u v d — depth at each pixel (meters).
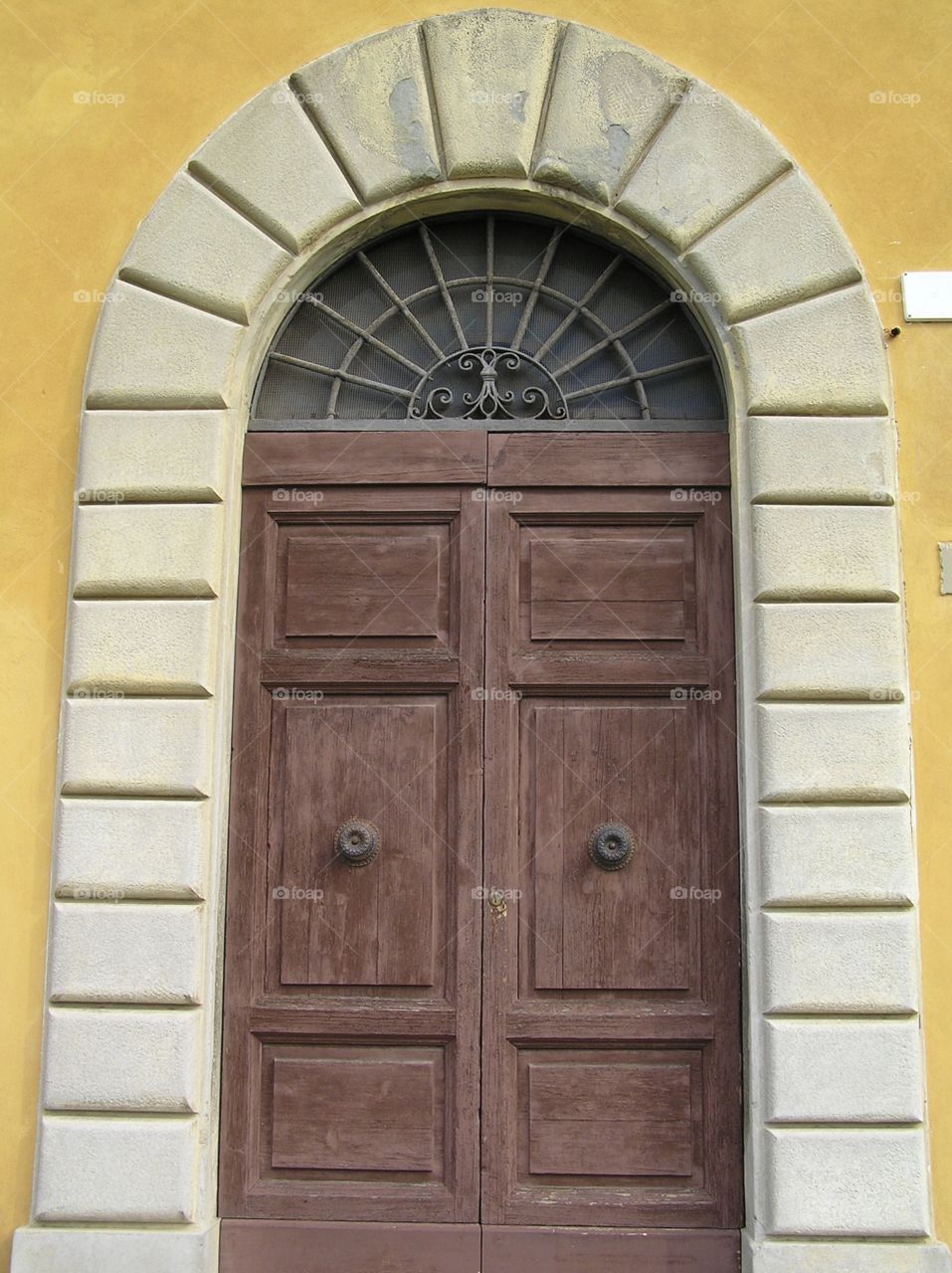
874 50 4.01
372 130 3.97
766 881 3.59
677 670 3.85
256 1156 3.69
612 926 3.75
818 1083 3.49
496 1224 3.62
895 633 3.68
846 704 3.66
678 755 3.82
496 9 4.01
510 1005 3.72
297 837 3.82
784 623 3.69
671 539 3.93
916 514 3.79
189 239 3.93
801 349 3.81
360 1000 3.75
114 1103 3.54
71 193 4.02
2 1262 3.54
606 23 4.04
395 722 3.87
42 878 3.72
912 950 3.54
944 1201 3.48
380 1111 3.70
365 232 4.05
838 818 3.60
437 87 3.98
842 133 3.98
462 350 4.05
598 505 3.94
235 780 3.85
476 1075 3.69
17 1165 3.59
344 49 4.00
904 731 3.64
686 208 3.89
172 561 3.78
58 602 3.84
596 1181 3.66
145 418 3.85
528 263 4.12
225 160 3.95
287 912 3.79
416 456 3.97
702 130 3.92
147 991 3.59
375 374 4.11
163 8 4.09
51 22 4.11
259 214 3.94
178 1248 3.49
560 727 3.85
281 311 4.01
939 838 3.64
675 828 3.79
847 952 3.54
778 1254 3.43
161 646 3.74
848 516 3.73
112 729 3.71
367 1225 3.63
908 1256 3.41
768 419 3.79
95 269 3.98
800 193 3.88
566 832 3.80
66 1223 3.53
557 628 3.89
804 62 4.01
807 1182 3.45
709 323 3.93
